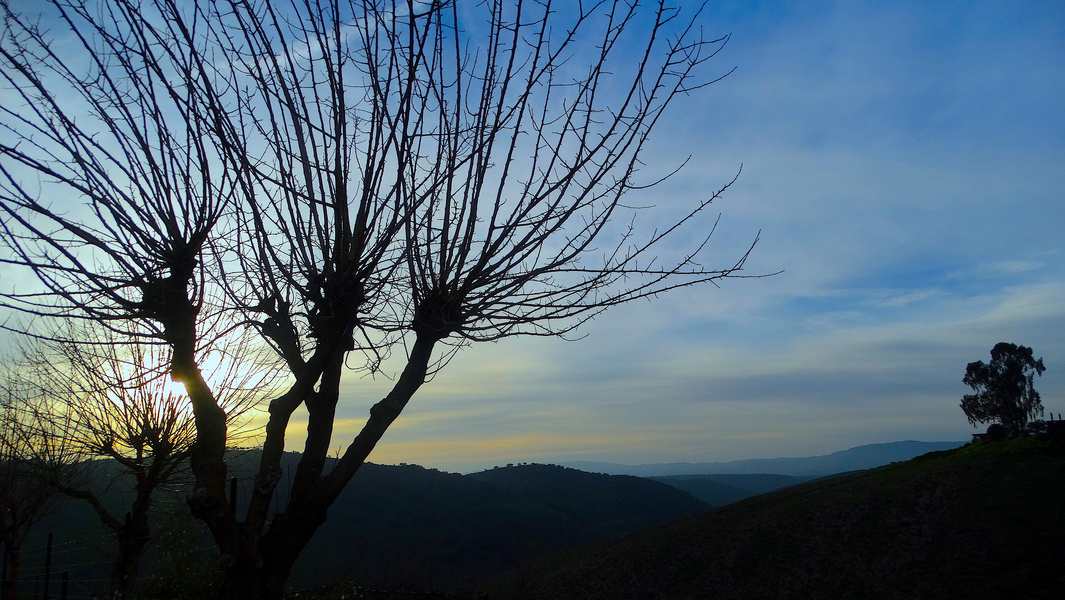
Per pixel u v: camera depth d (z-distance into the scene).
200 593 13.21
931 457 59.81
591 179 4.69
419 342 4.78
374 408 4.64
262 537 4.26
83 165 4.03
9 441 13.24
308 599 14.46
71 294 3.93
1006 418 63.59
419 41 4.14
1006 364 64.94
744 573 43.50
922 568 37.28
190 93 4.11
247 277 4.52
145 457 14.14
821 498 53.59
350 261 4.32
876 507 47.47
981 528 39.44
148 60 4.12
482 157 4.56
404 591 16.92
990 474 46.59
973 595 32.81
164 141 4.30
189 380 4.30
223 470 4.26
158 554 13.85
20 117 4.02
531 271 4.66
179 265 4.25
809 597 37.94
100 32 4.20
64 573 11.49
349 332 4.70
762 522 51.53
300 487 4.38
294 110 4.30
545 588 47.09
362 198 4.30
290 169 4.39
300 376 4.43
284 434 4.48
